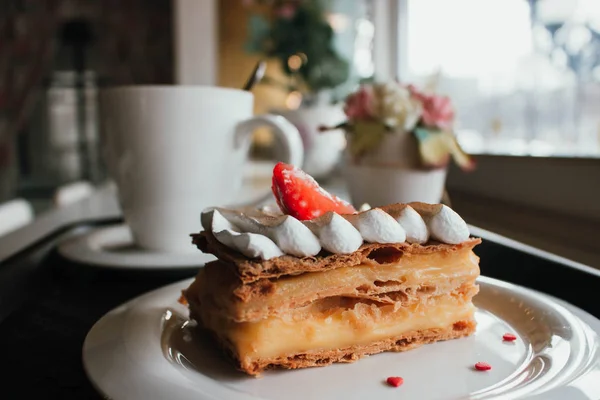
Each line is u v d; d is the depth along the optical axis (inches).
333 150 29.4
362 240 10.4
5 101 60.5
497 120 26.1
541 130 23.1
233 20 41.3
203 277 11.4
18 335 10.7
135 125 14.3
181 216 15.0
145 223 15.1
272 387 9.2
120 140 14.6
